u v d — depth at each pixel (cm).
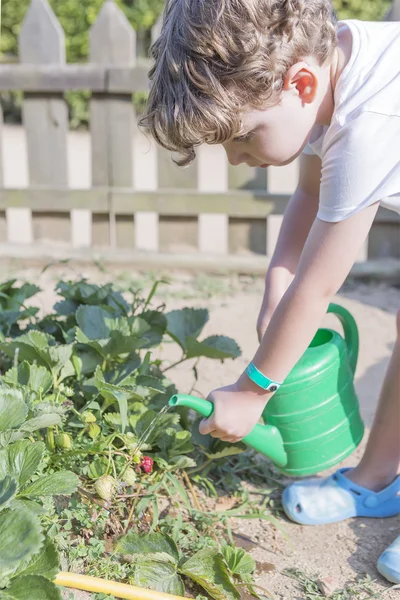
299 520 183
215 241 429
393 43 148
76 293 214
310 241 145
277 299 179
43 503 153
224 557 158
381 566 164
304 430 171
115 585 144
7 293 220
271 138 143
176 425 189
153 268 378
